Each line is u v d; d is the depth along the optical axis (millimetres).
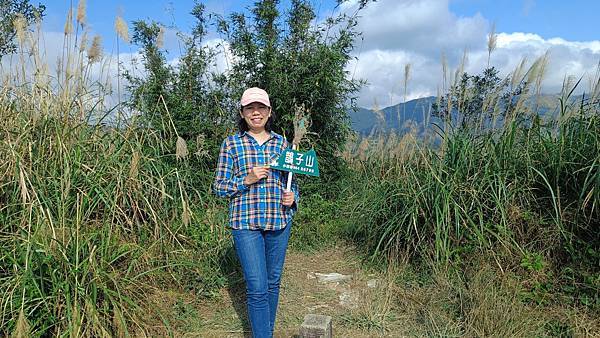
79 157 3477
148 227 3678
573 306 3197
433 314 3227
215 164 5281
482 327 2975
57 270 2715
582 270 3355
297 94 5500
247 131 2766
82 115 3846
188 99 5598
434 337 3016
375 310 3352
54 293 2641
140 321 2896
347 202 5297
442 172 4031
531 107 4113
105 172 3525
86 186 3406
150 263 3289
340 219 5035
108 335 2564
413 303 3426
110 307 2814
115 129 3936
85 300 2631
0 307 2574
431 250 3816
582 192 3328
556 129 3969
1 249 2822
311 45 5527
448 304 3328
